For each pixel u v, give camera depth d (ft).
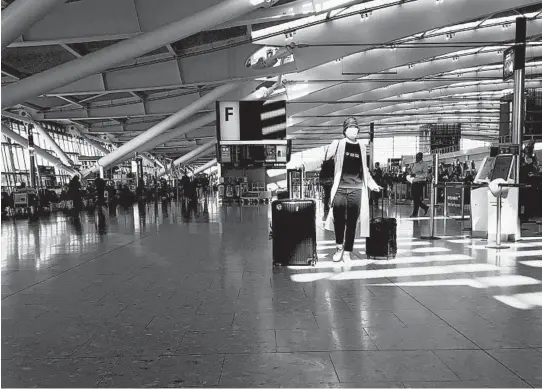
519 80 41.14
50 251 30.17
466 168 88.94
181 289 18.58
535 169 49.85
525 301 16.01
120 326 13.91
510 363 10.64
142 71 70.28
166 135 113.29
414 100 156.56
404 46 86.38
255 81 93.66
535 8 81.20
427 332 12.85
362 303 15.98
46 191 81.56
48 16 49.49
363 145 24.64
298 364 10.74
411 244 30.78
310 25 67.87
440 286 18.40
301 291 17.85
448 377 9.93
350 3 55.57
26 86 52.31
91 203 99.04
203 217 57.06
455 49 87.76
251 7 44.93
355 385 9.59
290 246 23.24
